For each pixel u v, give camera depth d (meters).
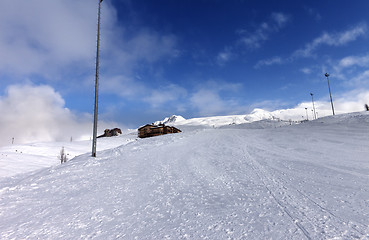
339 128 19.02
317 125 24.84
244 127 94.94
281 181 6.04
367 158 8.39
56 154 42.97
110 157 12.41
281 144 14.14
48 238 3.30
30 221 4.02
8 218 4.21
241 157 10.56
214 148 14.53
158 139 21.58
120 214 4.25
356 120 24.05
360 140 12.83
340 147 11.30
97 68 14.06
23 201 5.27
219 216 3.88
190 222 3.68
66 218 4.12
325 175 6.37
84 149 48.22
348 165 7.45
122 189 6.09
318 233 3.01
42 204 5.02
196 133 27.05
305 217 3.60
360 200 4.24
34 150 45.34
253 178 6.57
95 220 3.99
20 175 10.30
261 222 3.51
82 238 3.27
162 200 5.00
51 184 6.87
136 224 3.73
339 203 4.15
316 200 4.40
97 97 13.80
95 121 13.45
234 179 6.60
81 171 8.77
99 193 5.78
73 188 6.36
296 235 3.00
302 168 7.46
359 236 2.86
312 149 11.35
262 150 12.31
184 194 5.36
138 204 4.80
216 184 6.16
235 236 3.08
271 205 4.27
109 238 3.23
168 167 9.08
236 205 4.39
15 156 37.69
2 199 5.44
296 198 4.59
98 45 14.39
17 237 3.35
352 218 3.46
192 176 7.31
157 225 3.64
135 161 10.81
